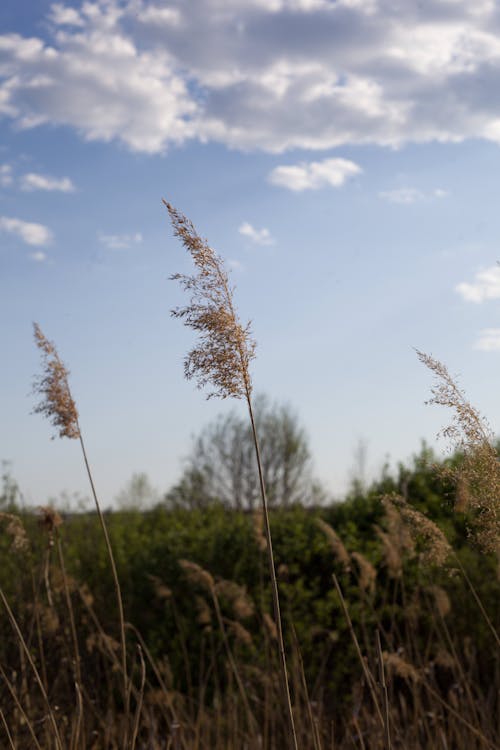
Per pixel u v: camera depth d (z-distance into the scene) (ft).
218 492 62.59
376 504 23.77
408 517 10.48
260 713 18.28
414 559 20.31
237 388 7.49
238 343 7.56
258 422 65.62
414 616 17.01
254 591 22.35
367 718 14.48
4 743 12.30
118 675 16.20
